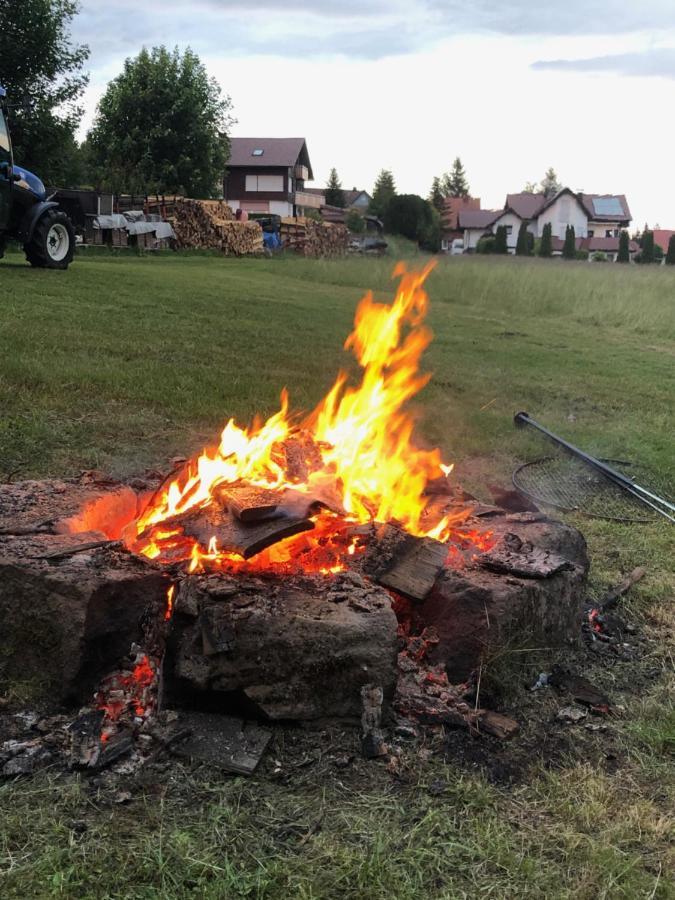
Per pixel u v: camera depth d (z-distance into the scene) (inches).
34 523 135.0
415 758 108.3
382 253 1743.4
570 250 2512.3
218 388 310.5
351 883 86.4
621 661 141.8
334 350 440.5
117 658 119.2
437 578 133.1
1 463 208.8
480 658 126.3
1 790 96.6
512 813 99.5
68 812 94.0
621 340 642.8
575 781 106.0
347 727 112.4
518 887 87.4
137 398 282.5
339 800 99.3
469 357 482.9
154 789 99.0
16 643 115.8
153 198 1215.6
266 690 110.0
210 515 130.9
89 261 823.1
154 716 111.0
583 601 144.9
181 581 118.7
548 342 592.1
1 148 523.8
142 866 86.4
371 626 112.8
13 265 610.2
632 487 232.8
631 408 370.9
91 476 162.9
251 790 100.0
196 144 1565.0
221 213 1392.7
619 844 95.0
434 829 95.0
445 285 912.3
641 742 116.1
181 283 679.7
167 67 1550.2
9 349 317.1
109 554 122.9
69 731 107.3
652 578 178.7
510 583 131.6
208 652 108.8
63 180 1180.5
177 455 230.5
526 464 262.7
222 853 89.4
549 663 135.2
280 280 896.9
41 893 82.4
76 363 312.5
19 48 1035.9
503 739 114.0
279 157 2544.3
